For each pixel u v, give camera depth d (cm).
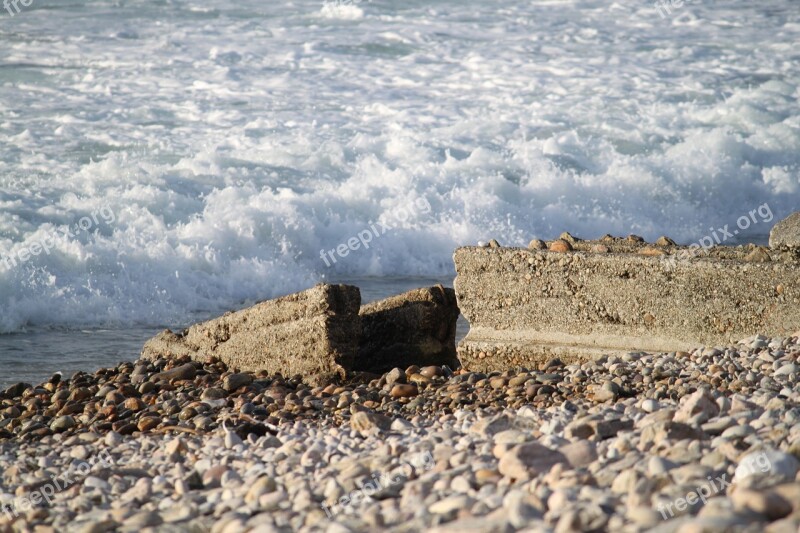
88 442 1140
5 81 3828
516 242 2856
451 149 3334
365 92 3916
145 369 1595
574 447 745
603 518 573
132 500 817
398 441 917
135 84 3878
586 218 3039
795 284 1212
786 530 488
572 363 1326
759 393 1002
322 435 1022
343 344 1455
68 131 3294
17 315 2141
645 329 1298
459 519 608
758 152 3516
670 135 3603
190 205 2733
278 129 3438
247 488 790
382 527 633
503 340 1380
